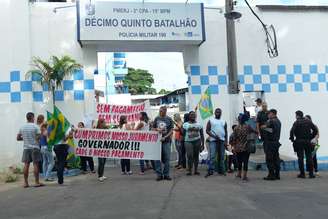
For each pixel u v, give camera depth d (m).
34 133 12.74
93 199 10.27
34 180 14.32
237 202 9.45
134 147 14.05
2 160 17.30
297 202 9.37
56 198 10.63
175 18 17.84
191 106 18.73
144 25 17.62
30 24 17.86
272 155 13.09
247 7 19.28
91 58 18.16
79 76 18.06
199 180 13.08
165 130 13.41
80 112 17.97
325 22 19.81
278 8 19.48
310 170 13.72
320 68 19.67
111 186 12.24
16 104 17.44
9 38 17.55
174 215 8.28
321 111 19.58
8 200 10.66
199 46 18.92
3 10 17.58
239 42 19.16
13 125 17.38
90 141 14.07
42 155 14.02
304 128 13.60
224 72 19.02
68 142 14.55
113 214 8.56
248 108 19.72
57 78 17.42
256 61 19.23
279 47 19.42
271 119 13.18
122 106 16.70
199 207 8.96
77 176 14.98
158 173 13.20
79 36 17.22
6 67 17.50
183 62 19.00
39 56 17.88
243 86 19.09
